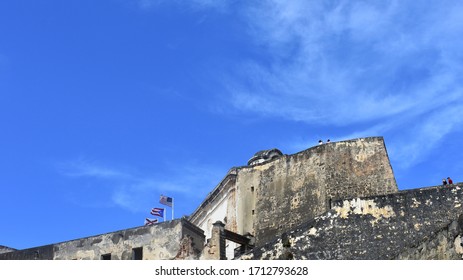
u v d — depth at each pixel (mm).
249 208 49656
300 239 35219
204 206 55562
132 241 43562
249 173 50938
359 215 35062
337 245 34406
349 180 44844
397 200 35094
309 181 46781
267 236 47156
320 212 44781
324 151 46719
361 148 45656
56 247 45562
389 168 44469
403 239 33812
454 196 34562
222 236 41688
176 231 42438
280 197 48062
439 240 24141
